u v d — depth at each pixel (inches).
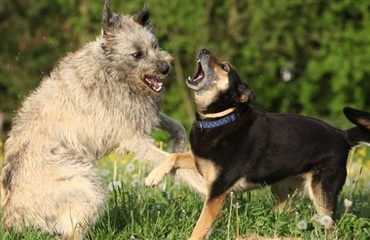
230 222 403.2
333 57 1224.2
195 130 407.8
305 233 394.6
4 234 390.0
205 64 411.2
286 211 416.5
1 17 1301.7
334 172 402.9
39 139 412.2
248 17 1234.6
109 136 434.9
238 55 1243.8
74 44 1277.1
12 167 409.4
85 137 427.8
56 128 419.5
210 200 395.5
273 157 400.8
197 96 412.2
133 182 456.4
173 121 462.6
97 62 434.0
